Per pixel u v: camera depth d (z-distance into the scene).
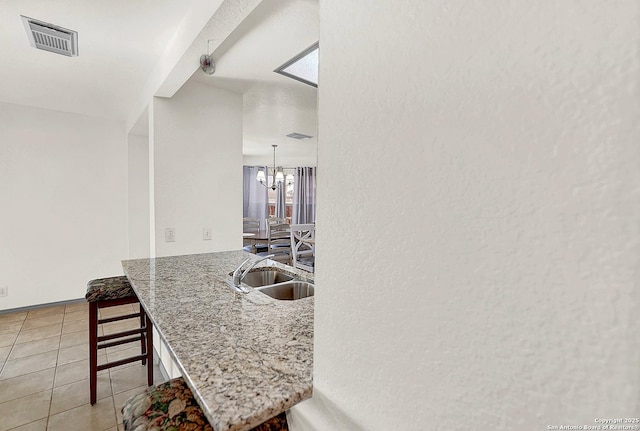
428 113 0.42
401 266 0.47
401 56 0.46
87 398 1.97
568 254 0.30
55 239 3.55
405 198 0.46
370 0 0.50
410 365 0.46
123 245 3.93
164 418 0.80
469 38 0.37
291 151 6.01
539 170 0.32
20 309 3.40
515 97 0.33
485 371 0.37
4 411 1.85
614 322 0.28
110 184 3.83
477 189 0.37
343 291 0.57
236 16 1.42
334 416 0.59
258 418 0.57
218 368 0.72
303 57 2.07
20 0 1.55
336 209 0.57
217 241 2.67
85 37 1.91
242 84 2.57
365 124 0.51
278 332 0.94
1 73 2.45
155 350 2.43
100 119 3.76
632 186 0.26
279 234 5.22
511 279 0.34
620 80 0.26
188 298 1.28
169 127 2.44
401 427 0.47
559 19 0.30
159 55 2.14
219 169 2.67
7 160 3.29
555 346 0.31
